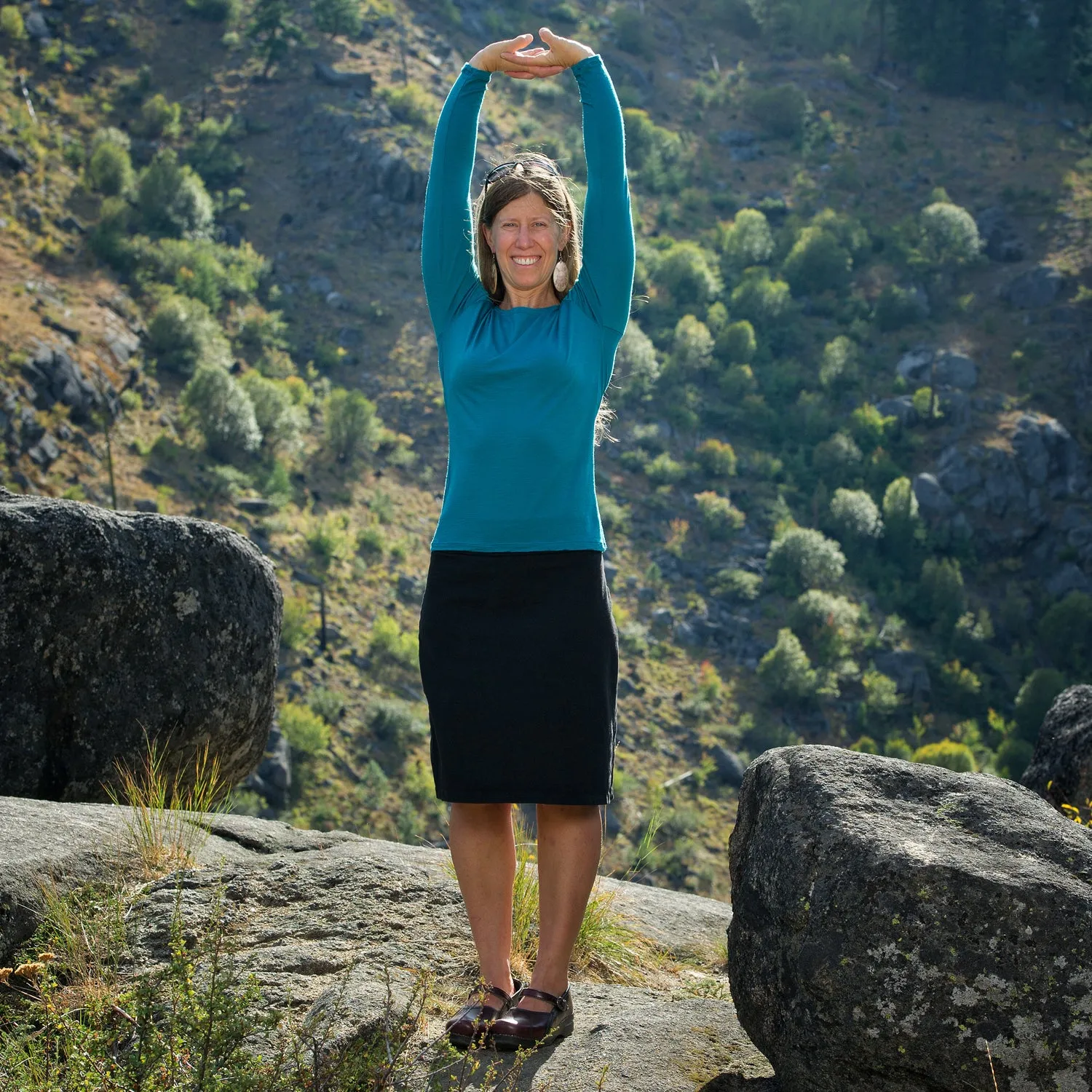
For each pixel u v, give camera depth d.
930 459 95.38
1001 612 85.75
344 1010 2.60
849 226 119.50
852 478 93.50
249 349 87.31
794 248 116.31
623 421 93.44
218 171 104.00
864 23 160.62
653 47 151.25
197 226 94.75
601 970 3.59
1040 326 106.38
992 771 70.25
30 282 77.75
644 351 96.25
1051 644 83.00
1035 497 91.50
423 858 3.96
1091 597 84.81
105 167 93.88
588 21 149.00
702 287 110.56
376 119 110.06
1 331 70.00
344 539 69.44
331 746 54.62
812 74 150.75
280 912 3.45
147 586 5.02
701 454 90.88
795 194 130.88
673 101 143.00
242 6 126.94
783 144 138.88
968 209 125.44
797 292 115.12
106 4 120.25
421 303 96.44
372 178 104.38
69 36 115.69
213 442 73.19
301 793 51.41
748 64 153.25
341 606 64.94
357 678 59.94
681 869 54.00
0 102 100.00
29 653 4.71
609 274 2.78
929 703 76.62
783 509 88.19
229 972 2.46
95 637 4.87
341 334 92.06
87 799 4.83
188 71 115.88
